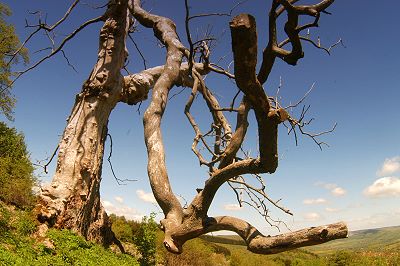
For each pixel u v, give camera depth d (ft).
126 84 45.16
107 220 43.91
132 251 55.06
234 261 87.66
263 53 11.28
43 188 38.19
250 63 9.09
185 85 43.93
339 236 10.84
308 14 10.07
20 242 31.14
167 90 32.73
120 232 67.31
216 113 38.11
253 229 13.24
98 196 42.75
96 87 42.32
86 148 40.65
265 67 11.34
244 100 16.14
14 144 59.00
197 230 14.78
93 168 40.93
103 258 35.01
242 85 9.82
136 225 75.00
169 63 35.88
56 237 34.50
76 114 42.19
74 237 35.96
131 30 48.39
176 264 59.21
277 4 10.13
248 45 8.66
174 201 18.89
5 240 30.50
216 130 34.71
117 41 43.78
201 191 14.80
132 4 45.11
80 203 39.17
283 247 11.71
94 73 43.21
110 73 42.80
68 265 30.73
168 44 38.55
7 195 45.60
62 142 40.91
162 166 22.09
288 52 10.78
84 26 40.22
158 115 28.53
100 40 44.50
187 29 26.45
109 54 43.45
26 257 28.73
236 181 27.66
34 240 32.89
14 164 51.62
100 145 42.75
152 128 27.02
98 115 42.14
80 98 42.83
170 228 15.89
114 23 43.73
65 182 38.78
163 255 59.16
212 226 14.53
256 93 9.98
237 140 15.90
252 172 13.16
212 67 38.37
